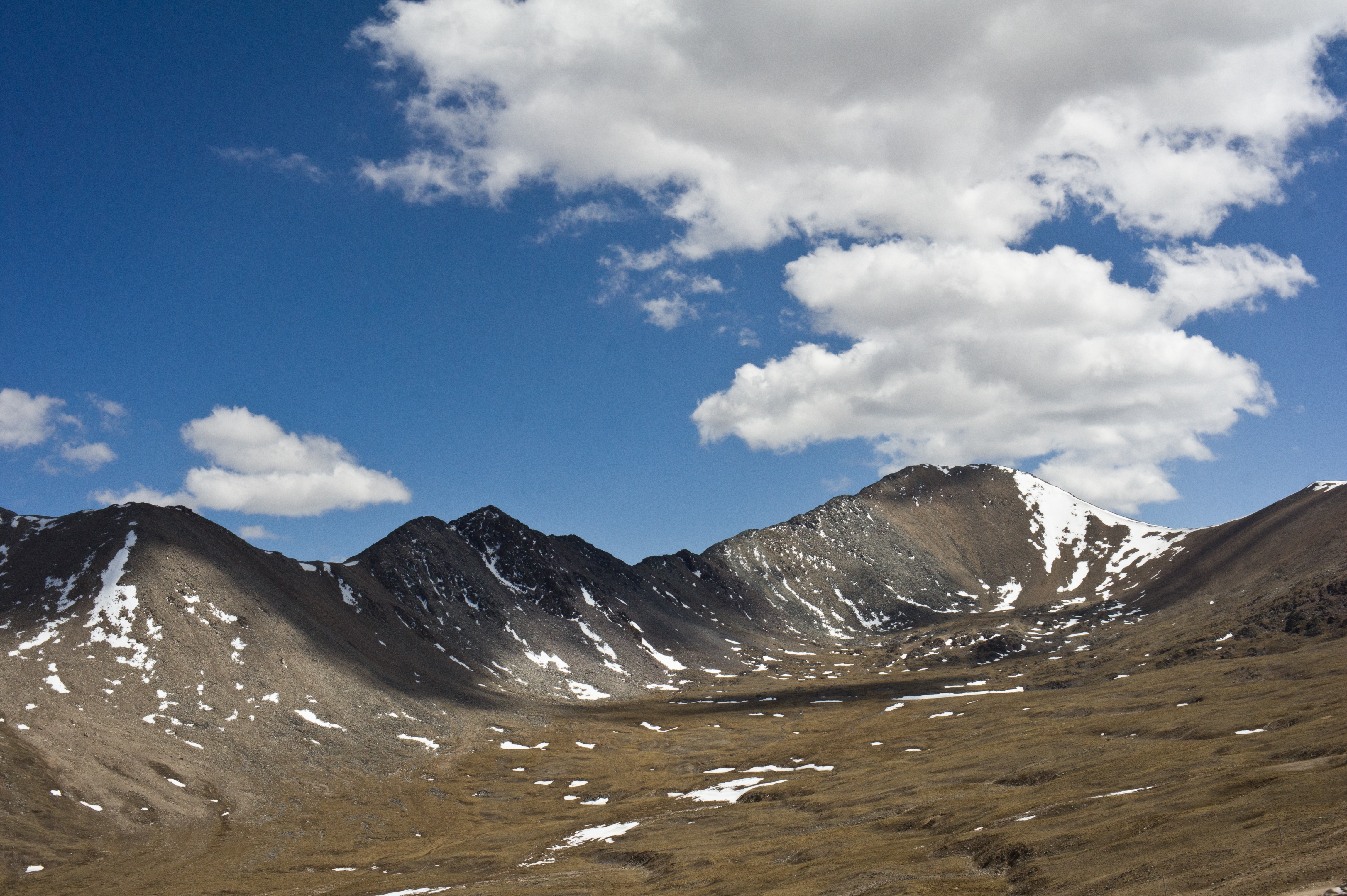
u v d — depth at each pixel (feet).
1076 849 193.67
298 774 403.54
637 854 295.89
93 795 329.11
